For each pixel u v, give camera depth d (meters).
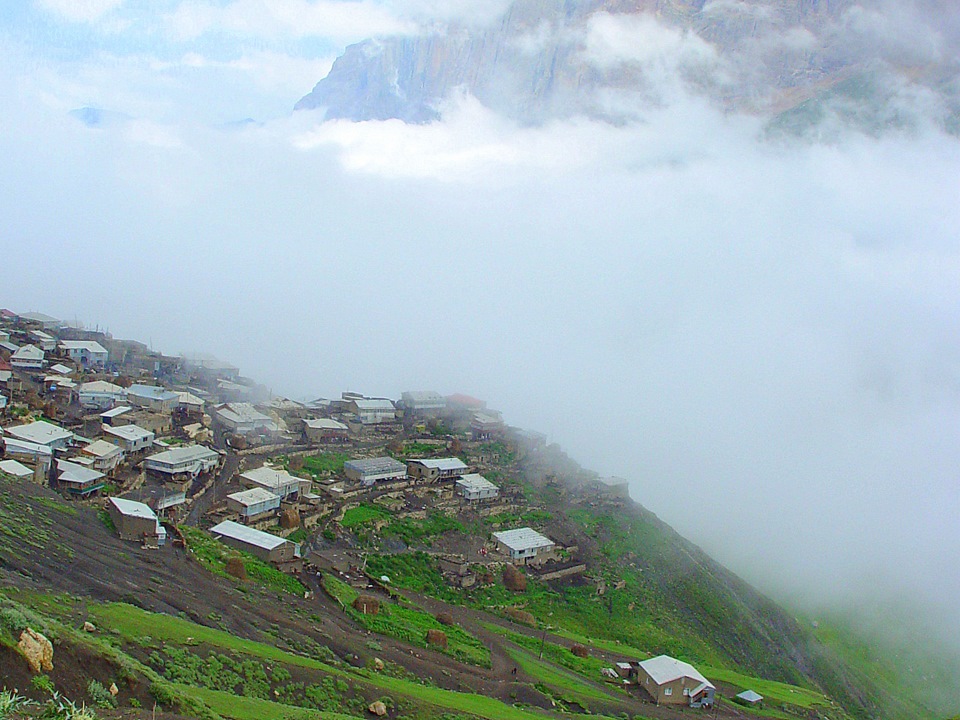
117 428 147.50
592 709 100.06
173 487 133.75
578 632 148.62
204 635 69.94
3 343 197.38
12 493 95.06
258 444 183.12
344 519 156.25
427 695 80.38
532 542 171.62
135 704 47.66
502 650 113.62
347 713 67.44
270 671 67.88
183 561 94.44
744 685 144.38
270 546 113.69
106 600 72.94
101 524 97.81
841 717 141.00
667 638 162.50
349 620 100.62
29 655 44.16
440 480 193.38
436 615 119.81
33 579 71.31
